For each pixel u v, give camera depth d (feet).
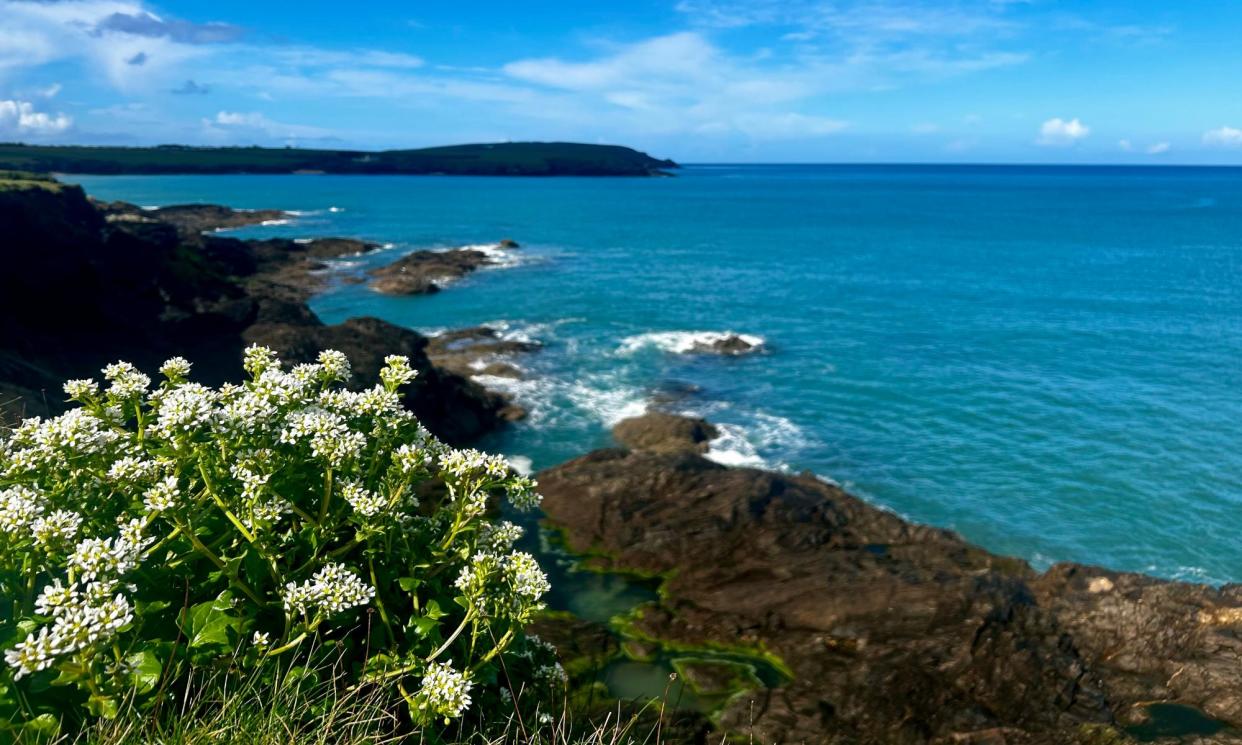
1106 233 314.14
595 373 111.55
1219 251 254.06
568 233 313.53
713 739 35.01
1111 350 124.36
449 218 377.50
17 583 12.54
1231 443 84.02
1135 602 43.04
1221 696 36.65
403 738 13.85
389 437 16.80
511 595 14.87
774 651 43.39
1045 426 89.40
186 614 12.93
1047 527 66.39
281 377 15.70
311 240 261.44
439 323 146.30
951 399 99.35
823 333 137.90
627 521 58.39
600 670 41.16
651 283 193.36
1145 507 69.77
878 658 40.70
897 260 236.84
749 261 234.79
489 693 16.46
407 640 15.02
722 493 60.29
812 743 35.35
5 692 11.29
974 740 34.78
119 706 11.63
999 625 42.27
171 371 17.16
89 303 83.41
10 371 56.59
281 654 14.14
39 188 101.60
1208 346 126.52
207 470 14.25
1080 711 36.70
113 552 11.80
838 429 88.84
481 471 17.13
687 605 48.96
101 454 14.49
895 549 55.77
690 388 103.91
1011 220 378.32
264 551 13.85
